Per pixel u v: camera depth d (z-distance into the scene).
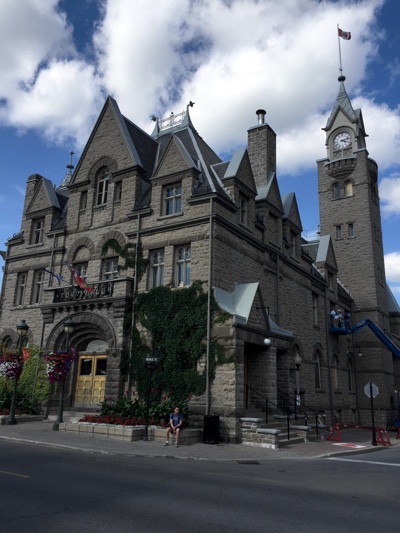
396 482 11.62
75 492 9.09
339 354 35.84
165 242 23.11
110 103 27.64
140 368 21.62
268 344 22.02
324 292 34.72
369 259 40.81
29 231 29.78
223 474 11.91
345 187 43.81
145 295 22.61
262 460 15.13
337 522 7.64
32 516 7.34
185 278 22.38
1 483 9.66
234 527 7.14
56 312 24.95
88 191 27.22
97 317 23.23
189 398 20.23
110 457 14.12
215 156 30.88
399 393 45.44
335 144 45.31
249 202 25.45
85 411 22.92
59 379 20.39
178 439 17.34
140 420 18.94
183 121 30.31
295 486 10.63
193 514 7.79
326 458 16.50
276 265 27.58
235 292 22.59
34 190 31.78
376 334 36.62
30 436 17.72
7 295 29.62
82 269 26.34
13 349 27.08
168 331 21.44
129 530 6.79
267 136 30.45
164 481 10.53
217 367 19.91
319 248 36.72
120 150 26.31
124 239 24.61
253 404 22.44
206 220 22.11
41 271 28.72
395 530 7.26
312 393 29.88
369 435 28.50
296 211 31.91
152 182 24.45
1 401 24.25
